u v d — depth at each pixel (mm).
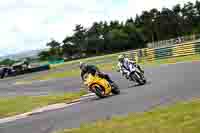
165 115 8062
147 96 12234
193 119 7066
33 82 37344
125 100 12438
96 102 14070
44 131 9516
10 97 24688
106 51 109438
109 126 8164
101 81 15242
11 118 14914
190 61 25438
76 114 11602
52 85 29172
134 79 16938
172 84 14336
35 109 16344
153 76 19594
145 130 6992
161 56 34094
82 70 15461
